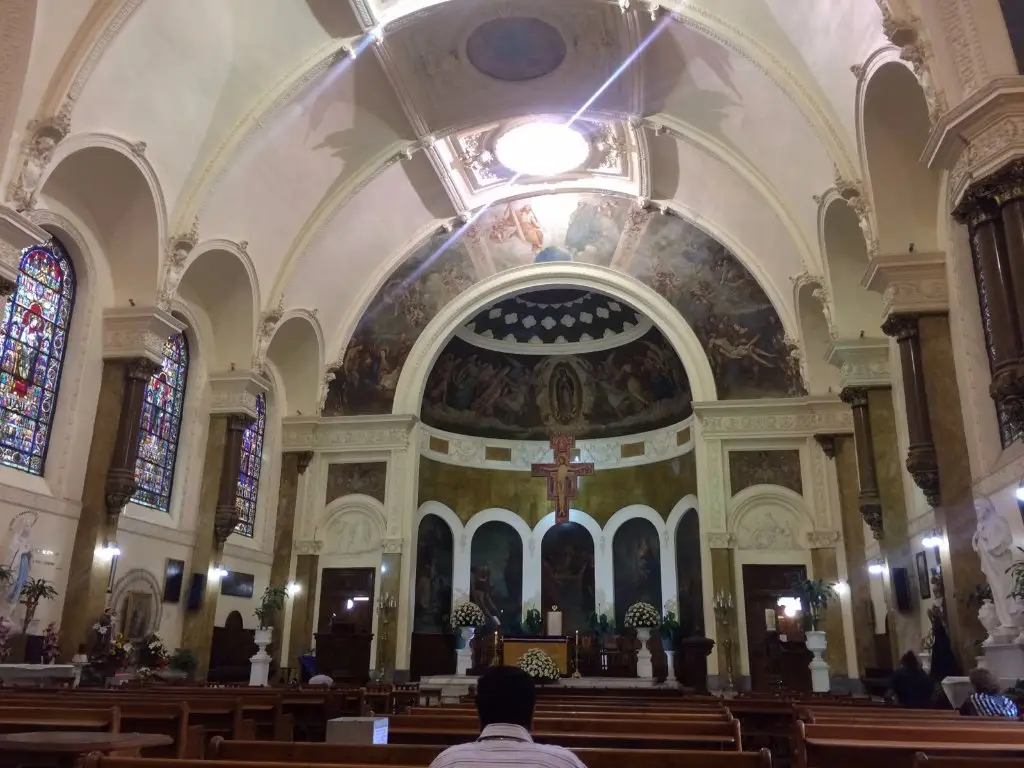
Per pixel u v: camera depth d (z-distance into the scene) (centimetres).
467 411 2881
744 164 1872
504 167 2220
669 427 2719
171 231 1647
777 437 2262
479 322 2812
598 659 2403
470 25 1681
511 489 2870
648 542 2717
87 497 1541
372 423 2427
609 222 2391
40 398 1494
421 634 2473
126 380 1606
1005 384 955
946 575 1261
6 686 1043
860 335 1728
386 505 2359
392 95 1841
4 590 1323
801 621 2081
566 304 2861
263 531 2283
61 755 431
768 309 2264
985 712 780
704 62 1667
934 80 1086
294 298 2200
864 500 1675
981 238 1022
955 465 1273
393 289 2447
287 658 2259
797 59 1488
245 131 1675
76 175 1491
